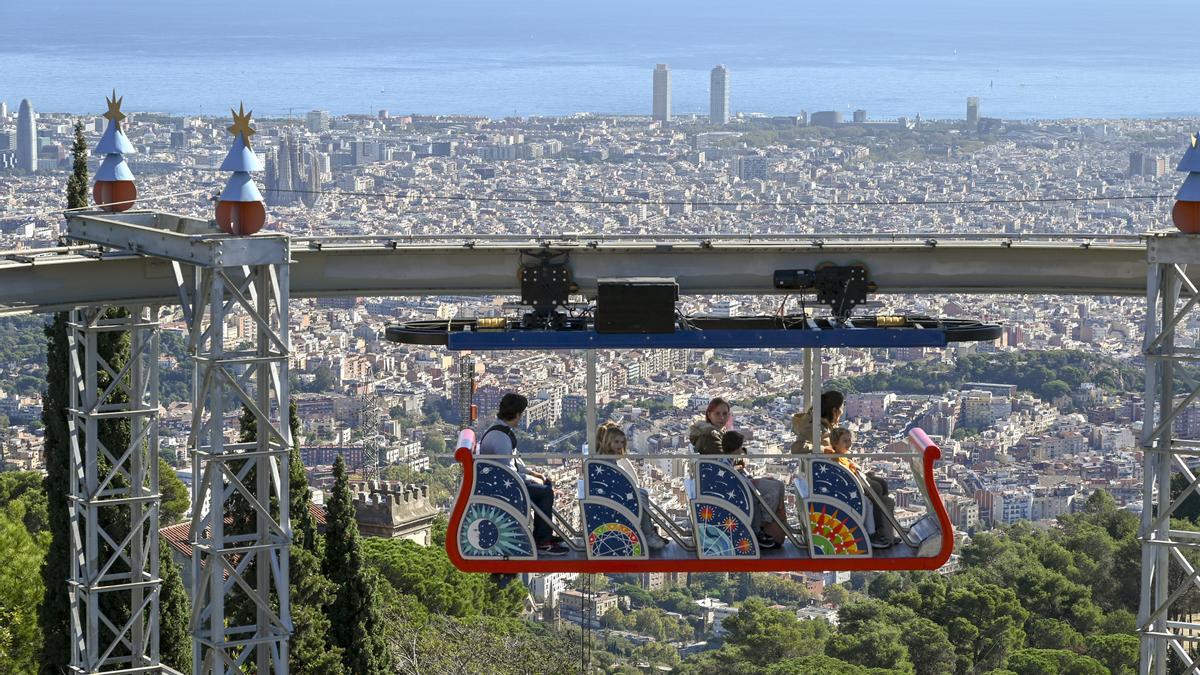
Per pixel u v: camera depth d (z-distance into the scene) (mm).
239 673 19297
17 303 21156
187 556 46125
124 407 24828
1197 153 18844
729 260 22844
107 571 26734
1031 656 50938
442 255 23125
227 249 18797
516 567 15883
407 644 39406
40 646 32188
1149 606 19422
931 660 54125
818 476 15930
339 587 32062
